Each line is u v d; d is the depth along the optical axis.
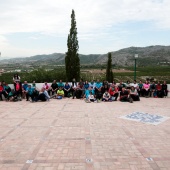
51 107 12.01
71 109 11.41
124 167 5.04
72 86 15.73
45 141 6.71
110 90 14.34
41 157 5.59
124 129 7.92
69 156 5.63
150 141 6.69
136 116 9.85
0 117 9.81
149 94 15.87
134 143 6.53
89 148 6.16
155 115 10.05
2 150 6.05
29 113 10.55
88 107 11.94
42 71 41.38
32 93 13.95
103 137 7.06
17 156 5.66
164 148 6.14
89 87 14.54
